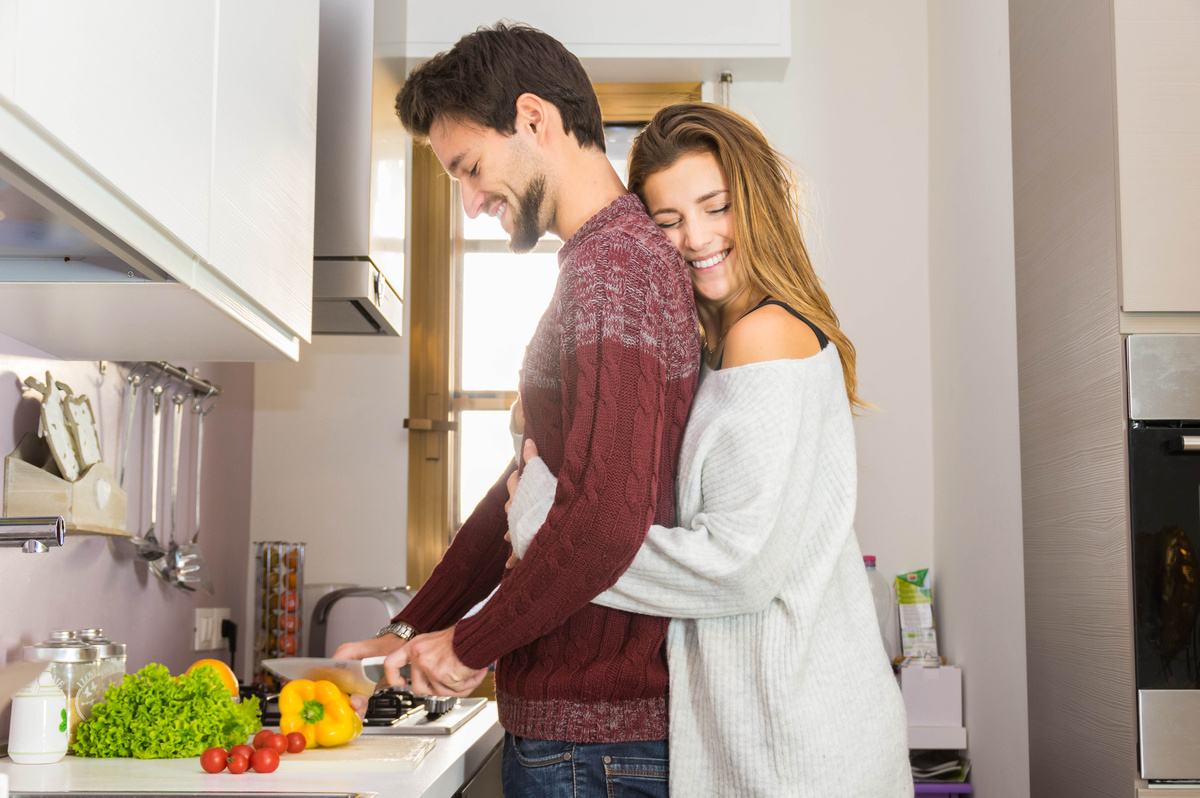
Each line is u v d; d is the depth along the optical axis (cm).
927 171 285
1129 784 165
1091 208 180
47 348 162
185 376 210
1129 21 170
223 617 247
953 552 260
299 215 165
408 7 271
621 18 273
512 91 117
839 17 291
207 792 120
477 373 288
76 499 158
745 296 124
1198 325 169
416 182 287
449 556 144
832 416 111
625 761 107
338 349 281
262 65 143
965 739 247
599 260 107
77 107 86
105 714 144
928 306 282
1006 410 225
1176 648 164
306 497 276
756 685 103
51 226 106
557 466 112
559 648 108
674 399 111
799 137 287
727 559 99
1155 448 166
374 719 180
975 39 248
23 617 155
